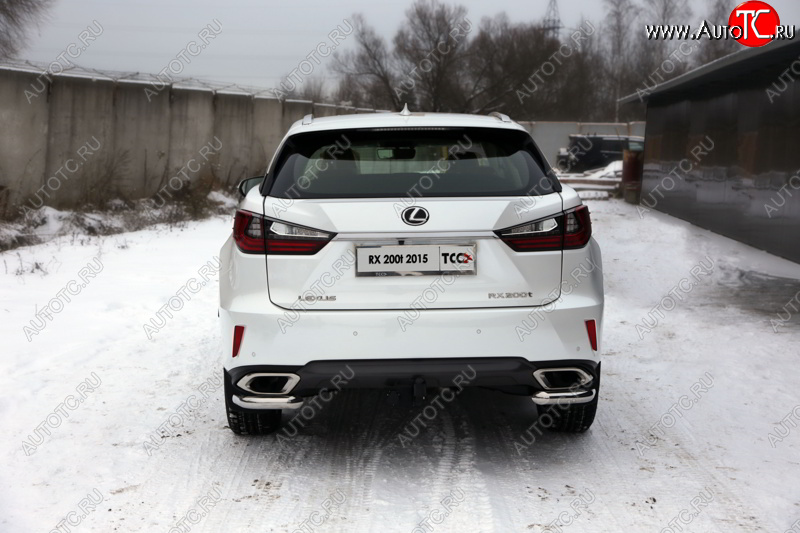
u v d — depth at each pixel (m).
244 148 23.38
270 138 24.31
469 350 3.64
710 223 15.70
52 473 3.93
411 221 3.61
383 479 3.88
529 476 3.91
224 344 3.94
